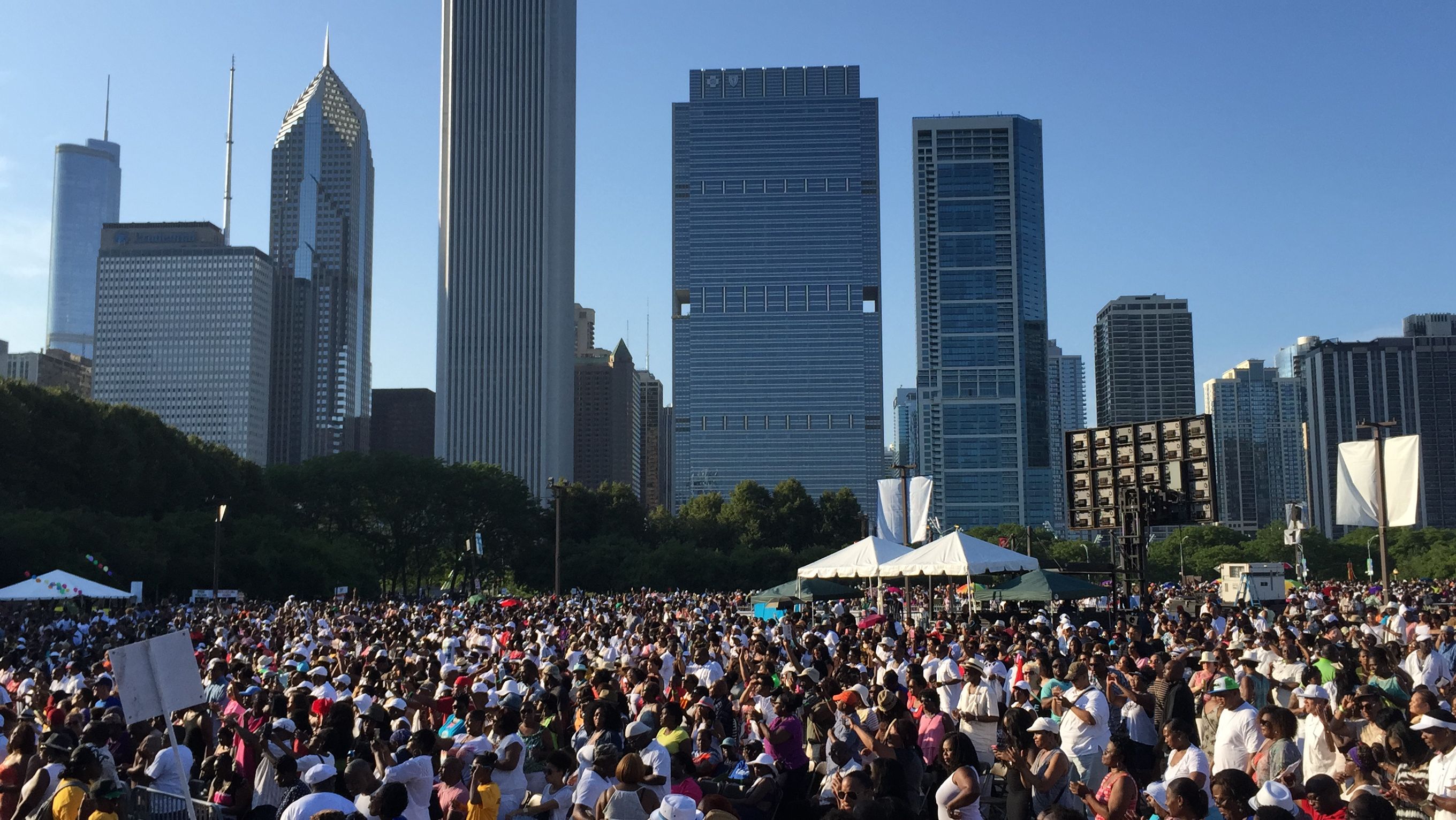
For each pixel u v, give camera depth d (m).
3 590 41.66
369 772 11.79
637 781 11.08
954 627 29.75
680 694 17.80
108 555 68.50
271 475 116.94
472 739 12.95
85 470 83.19
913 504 44.25
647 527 147.12
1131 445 35.06
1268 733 11.75
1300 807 10.41
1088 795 10.86
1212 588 75.62
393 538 124.00
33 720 15.40
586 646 26.09
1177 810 9.27
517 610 47.62
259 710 16.09
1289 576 145.50
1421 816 10.48
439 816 12.59
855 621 33.78
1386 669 16.62
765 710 16.22
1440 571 151.62
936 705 15.18
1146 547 33.75
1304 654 18.75
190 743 16.30
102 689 18.52
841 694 15.01
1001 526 191.12
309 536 95.19
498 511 124.62
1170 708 15.46
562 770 12.44
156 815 13.27
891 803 9.20
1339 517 34.31
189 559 78.31
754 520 148.75
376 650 23.38
